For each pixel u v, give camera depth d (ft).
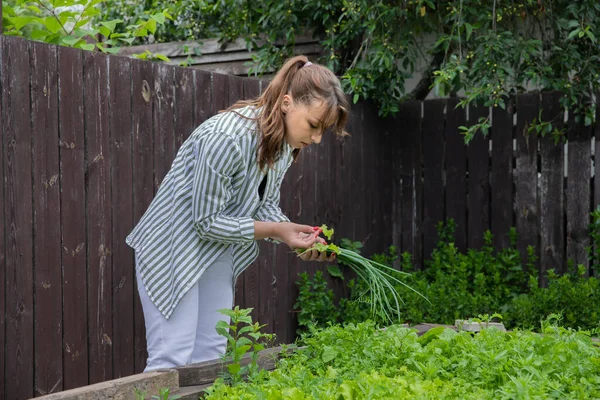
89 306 12.77
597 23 19.12
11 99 11.37
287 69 9.35
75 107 12.45
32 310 11.75
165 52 24.06
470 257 20.98
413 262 22.54
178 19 24.82
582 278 18.93
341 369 8.57
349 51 22.11
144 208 13.85
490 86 18.99
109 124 13.09
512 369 8.29
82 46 14.32
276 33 21.94
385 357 8.95
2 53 11.23
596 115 20.26
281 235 9.51
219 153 8.96
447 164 22.07
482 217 21.74
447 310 18.44
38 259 11.84
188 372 8.11
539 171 21.17
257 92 16.74
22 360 11.59
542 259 21.01
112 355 13.24
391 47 20.03
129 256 13.56
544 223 20.97
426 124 22.29
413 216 22.58
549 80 19.44
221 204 9.16
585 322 17.46
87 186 12.70
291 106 9.20
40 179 11.85
